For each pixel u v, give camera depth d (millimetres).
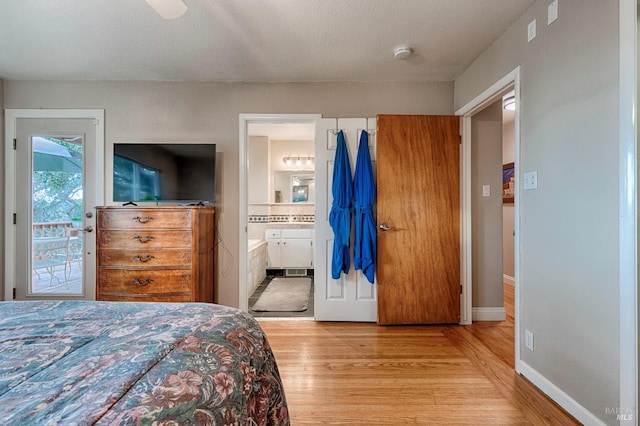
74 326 888
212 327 894
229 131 2854
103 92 2816
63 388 562
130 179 2693
